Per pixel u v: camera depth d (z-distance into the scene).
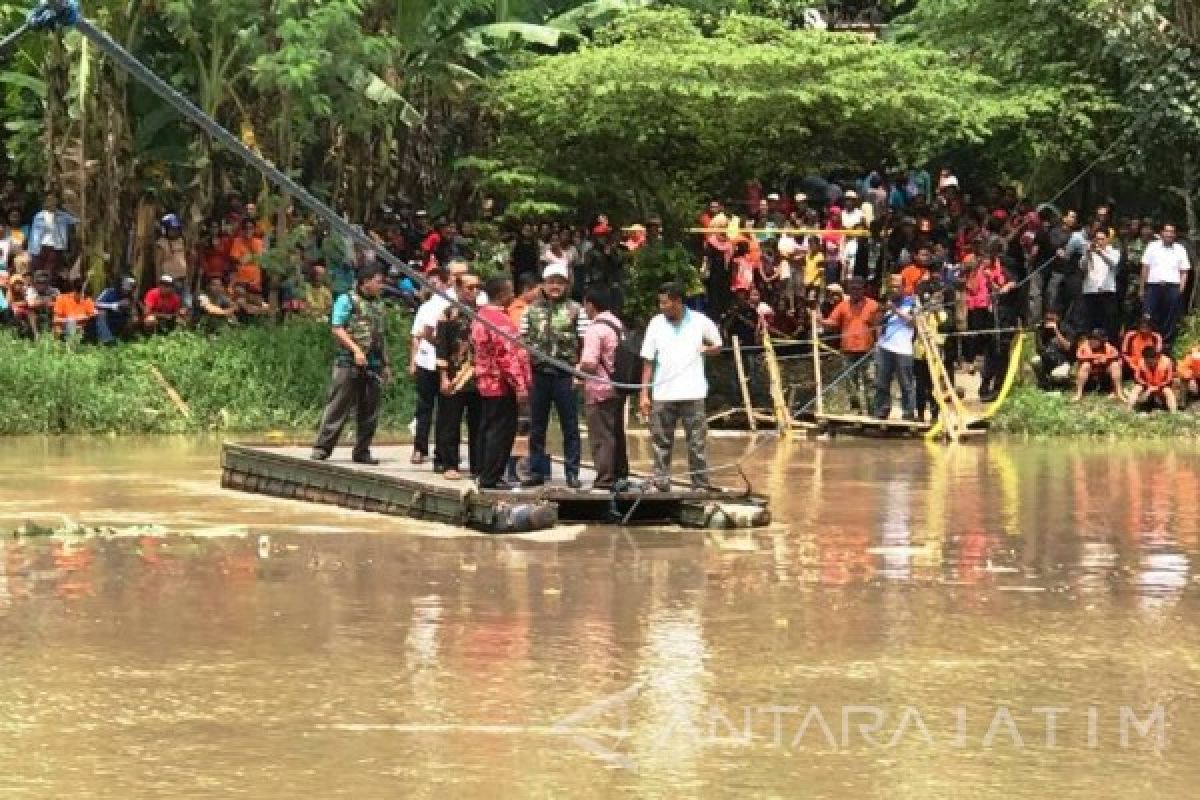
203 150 71.50
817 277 73.69
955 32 84.81
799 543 39.44
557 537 40.00
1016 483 50.91
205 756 22.83
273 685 26.41
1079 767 22.61
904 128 77.38
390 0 75.06
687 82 72.94
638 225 79.88
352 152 75.56
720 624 30.72
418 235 75.44
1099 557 37.84
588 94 74.50
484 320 36.34
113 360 66.81
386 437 61.94
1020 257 73.75
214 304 70.75
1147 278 71.31
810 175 83.25
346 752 23.00
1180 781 22.08
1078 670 27.64
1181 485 50.53
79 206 69.94
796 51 74.25
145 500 45.88
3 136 81.56
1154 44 77.88
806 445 62.47
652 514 43.00
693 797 21.30
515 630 30.14
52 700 25.53
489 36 78.25
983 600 33.03
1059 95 78.44
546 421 43.84
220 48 71.00
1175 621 31.33
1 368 64.00
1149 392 68.00
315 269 71.56
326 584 34.12
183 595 33.03
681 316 42.50
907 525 42.31
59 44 70.06
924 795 21.45
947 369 70.50
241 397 66.19
